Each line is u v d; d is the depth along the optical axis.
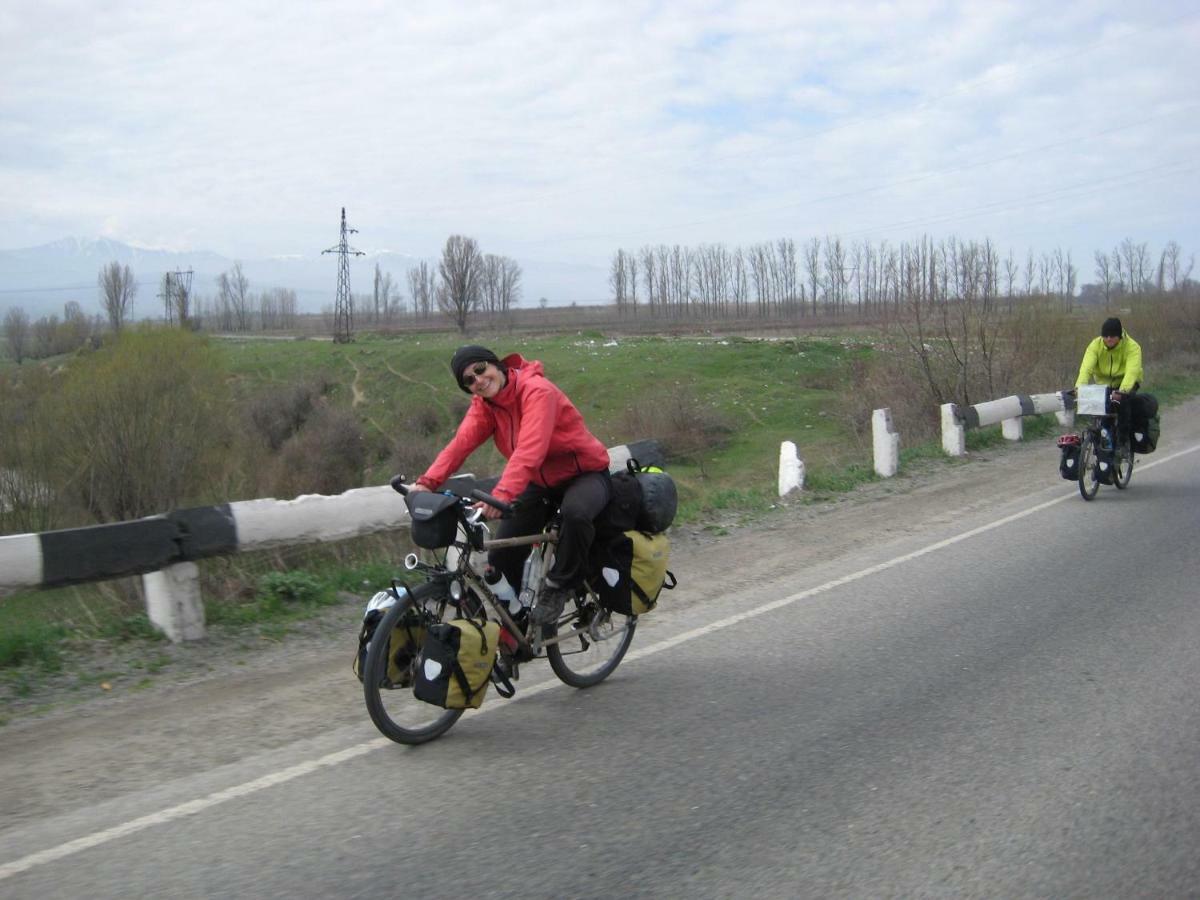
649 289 114.69
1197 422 19.55
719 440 34.38
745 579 8.07
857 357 38.25
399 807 3.91
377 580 7.88
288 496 29.38
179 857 3.51
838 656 5.89
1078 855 3.44
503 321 107.31
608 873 3.36
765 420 36.72
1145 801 3.85
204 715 5.12
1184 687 5.18
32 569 5.83
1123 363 11.34
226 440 28.03
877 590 7.52
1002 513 10.66
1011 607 6.90
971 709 4.94
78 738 4.83
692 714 4.95
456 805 3.92
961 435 15.64
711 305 111.25
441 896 3.22
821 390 40.84
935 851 3.49
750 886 3.26
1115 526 9.66
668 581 8.05
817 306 100.94
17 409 25.53
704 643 6.24
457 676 4.45
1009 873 3.33
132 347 26.45
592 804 3.91
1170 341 35.84
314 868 3.41
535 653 5.01
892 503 11.75
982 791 3.97
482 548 4.63
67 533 5.98
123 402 25.44
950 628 6.43
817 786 4.06
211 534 6.60
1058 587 7.42
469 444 4.99
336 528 7.45
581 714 4.99
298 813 3.87
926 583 7.69
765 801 3.92
